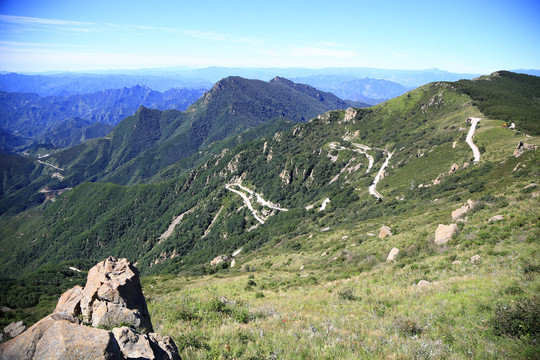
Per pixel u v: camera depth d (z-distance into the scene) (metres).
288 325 15.37
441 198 71.94
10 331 15.35
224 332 14.05
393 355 10.86
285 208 167.38
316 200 147.38
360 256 41.09
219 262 80.81
